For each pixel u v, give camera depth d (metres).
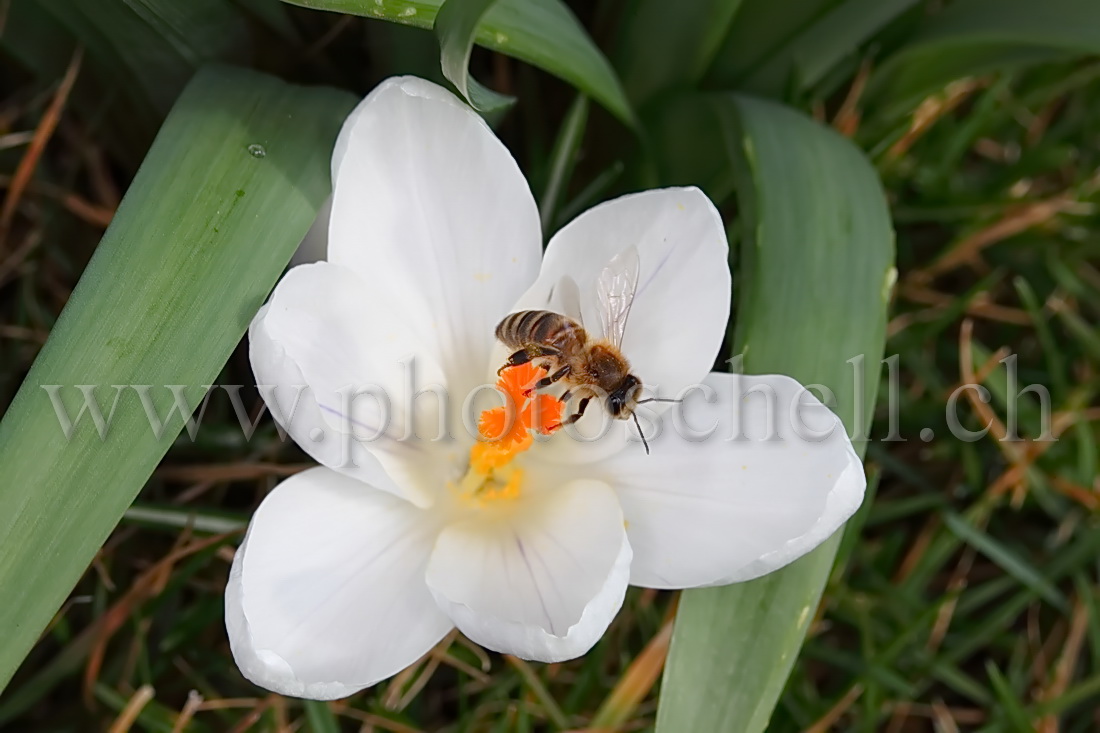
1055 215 0.28
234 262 0.21
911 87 0.26
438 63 0.23
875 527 0.27
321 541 0.21
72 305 0.21
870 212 0.23
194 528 0.24
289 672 0.21
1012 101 0.28
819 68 0.25
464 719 0.24
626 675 0.24
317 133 0.22
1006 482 0.26
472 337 0.22
